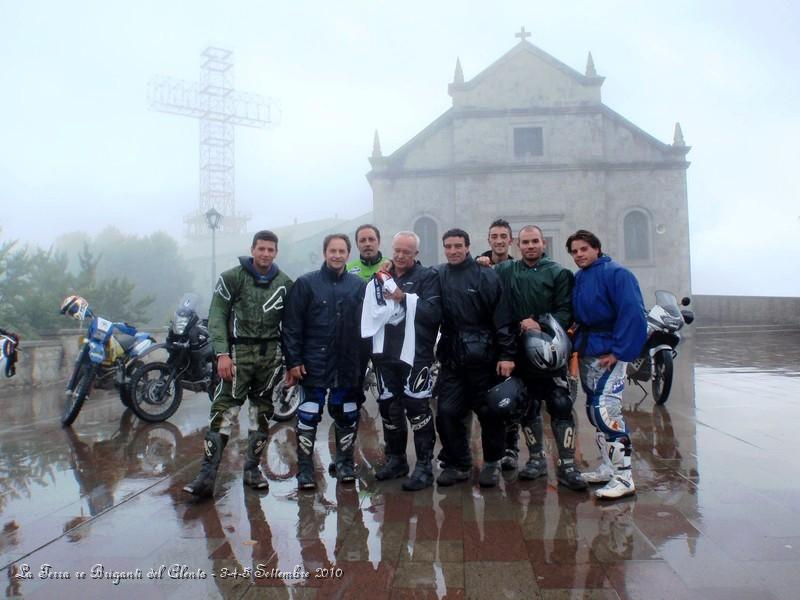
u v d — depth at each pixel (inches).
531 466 158.9
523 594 94.6
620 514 128.0
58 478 166.1
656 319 265.0
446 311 153.3
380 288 151.6
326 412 270.8
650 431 210.5
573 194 891.4
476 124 910.4
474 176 900.0
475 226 893.2
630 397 289.7
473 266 153.9
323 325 154.3
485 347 149.1
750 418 231.0
